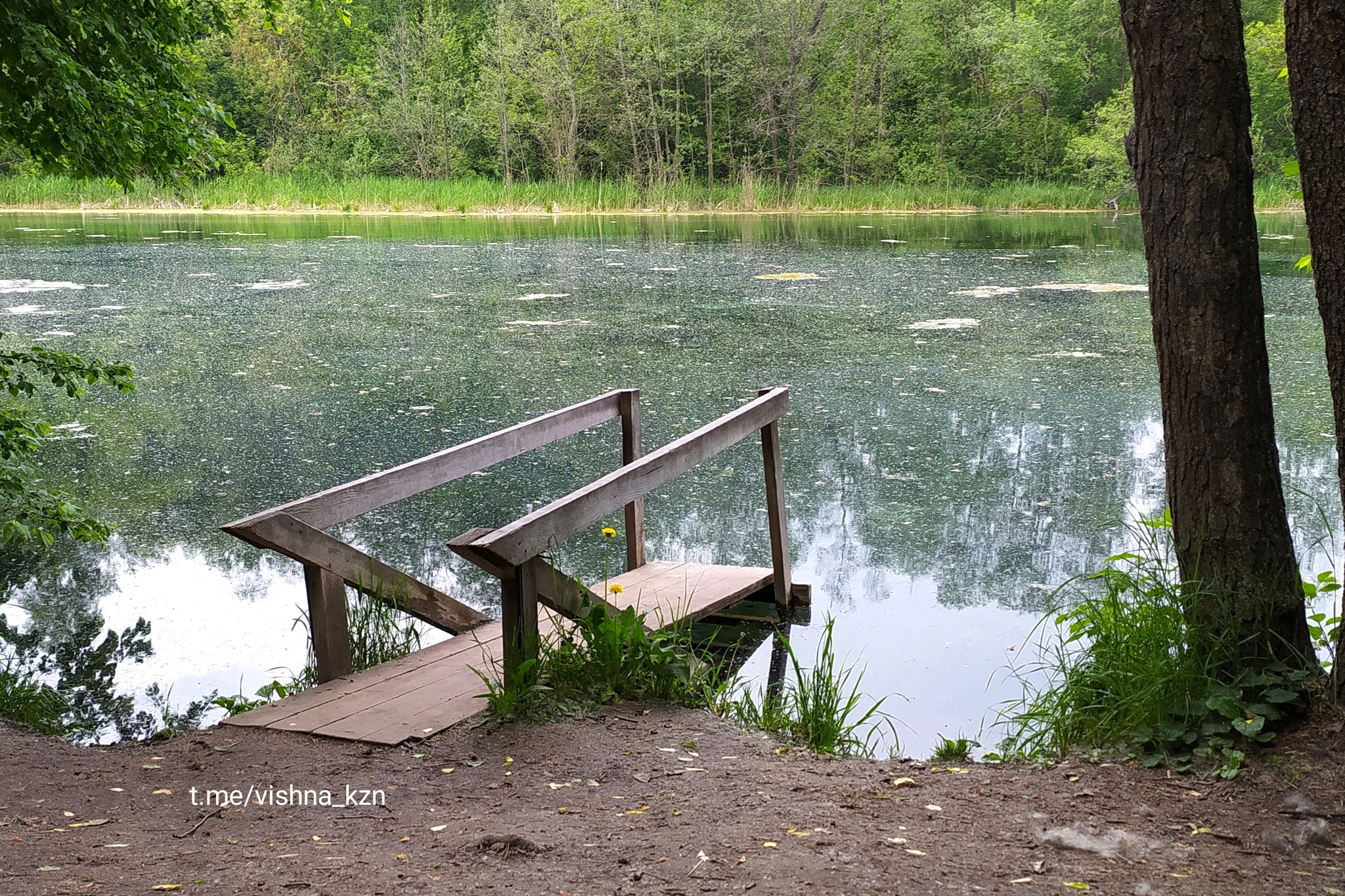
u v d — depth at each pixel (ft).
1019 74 147.23
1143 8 10.20
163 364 33.37
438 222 107.96
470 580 17.19
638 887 7.23
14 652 14.58
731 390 29.91
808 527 19.72
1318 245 8.93
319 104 163.02
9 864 7.82
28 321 40.68
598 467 23.11
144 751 10.90
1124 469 22.66
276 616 15.88
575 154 147.95
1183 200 10.26
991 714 12.63
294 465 22.62
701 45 142.92
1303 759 9.05
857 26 148.77
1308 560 17.08
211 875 7.63
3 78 16.14
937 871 7.43
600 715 11.67
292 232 90.58
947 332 39.50
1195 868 7.45
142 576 17.31
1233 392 10.30
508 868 7.64
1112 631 11.40
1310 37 8.64
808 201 134.92
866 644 14.96
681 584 16.48
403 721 11.37
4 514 16.11
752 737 11.19
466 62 160.66
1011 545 18.56
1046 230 95.86
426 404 28.25
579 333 39.50
